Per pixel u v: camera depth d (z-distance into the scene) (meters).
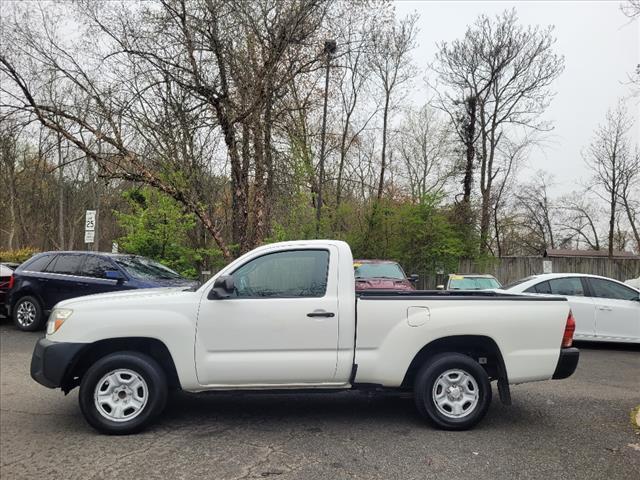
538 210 52.41
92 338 4.88
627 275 24.36
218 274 5.09
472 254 23.25
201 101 13.52
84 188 38.41
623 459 4.39
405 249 19.80
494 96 31.61
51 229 41.62
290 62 13.88
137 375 4.95
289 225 16.28
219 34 13.03
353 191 28.69
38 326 11.31
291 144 15.89
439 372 5.09
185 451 4.52
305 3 13.09
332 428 5.16
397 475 4.03
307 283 5.10
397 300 5.08
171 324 4.89
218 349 4.91
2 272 12.27
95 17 12.84
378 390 5.21
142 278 10.70
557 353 5.18
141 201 15.70
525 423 5.39
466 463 4.28
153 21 12.94
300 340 4.93
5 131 12.89
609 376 7.82
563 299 5.32
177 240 15.17
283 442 4.75
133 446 4.63
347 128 27.88
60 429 5.12
